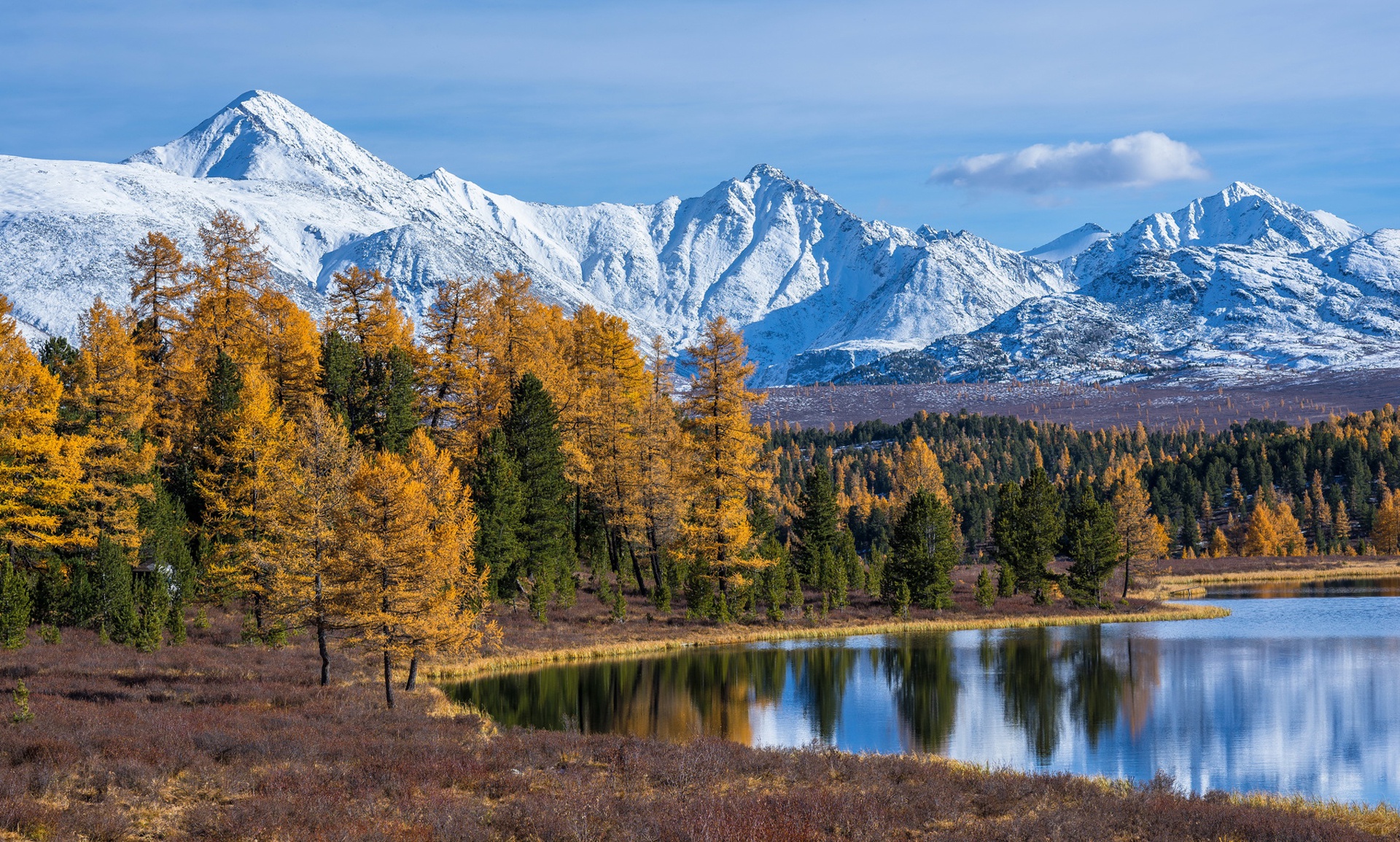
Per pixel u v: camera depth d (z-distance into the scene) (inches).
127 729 1094.4
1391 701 1739.7
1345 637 2571.4
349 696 1496.1
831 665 2145.7
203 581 2113.7
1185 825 826.2
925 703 1738.4
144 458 2156.7
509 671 2022.6
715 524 2581.2
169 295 2610.7
